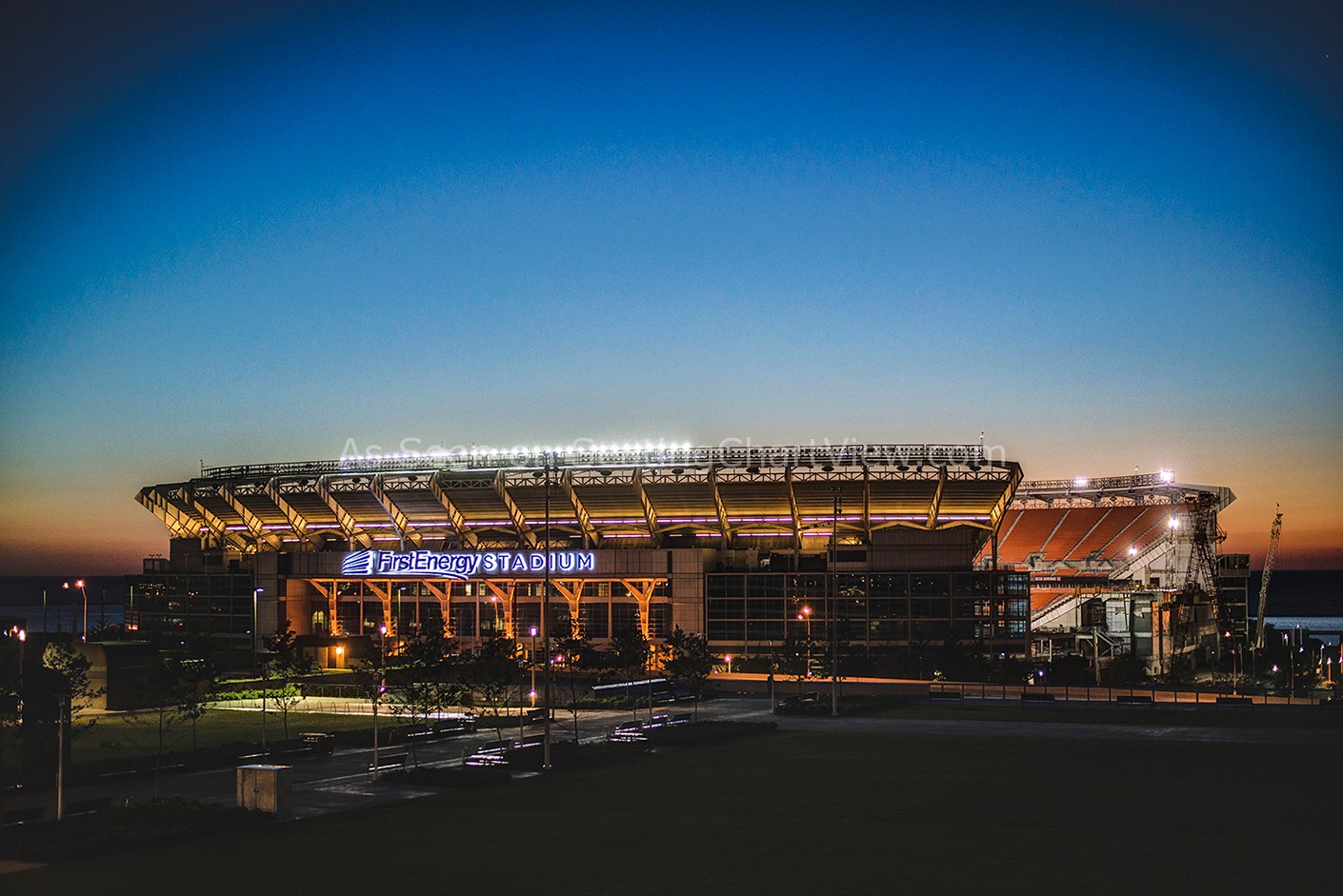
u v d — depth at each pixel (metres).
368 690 144.38
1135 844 59.09
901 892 50.12
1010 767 86.25
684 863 56.12
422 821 67.50
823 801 72.81
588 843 60.88
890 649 189.50
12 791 79.12
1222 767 85.38
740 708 131.00
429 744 105.44
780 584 195.00
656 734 103.81
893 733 107.25
